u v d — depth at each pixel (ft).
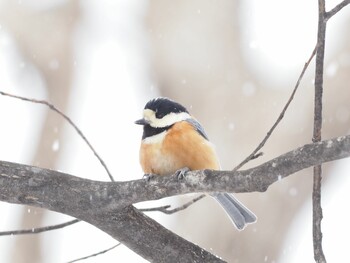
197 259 22.00
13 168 21.12
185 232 43.73
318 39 19.04
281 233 43.93
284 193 44.29
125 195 20.42
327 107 44.42
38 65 55.72
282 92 45.96
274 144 44.60
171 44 47.57
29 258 49.65
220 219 43.65
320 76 18.95
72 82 56.13
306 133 44.42
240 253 43.45
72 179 21.04
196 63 47.01
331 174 46.03
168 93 47.65
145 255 21.90
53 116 55.62
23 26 55.11
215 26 47.47
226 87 46.52
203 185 19.19
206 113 46.19
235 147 45.06
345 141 16.94
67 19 55.57
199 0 47.80
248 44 47.73
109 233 21.62
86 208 20.88
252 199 44.37
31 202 21.01
